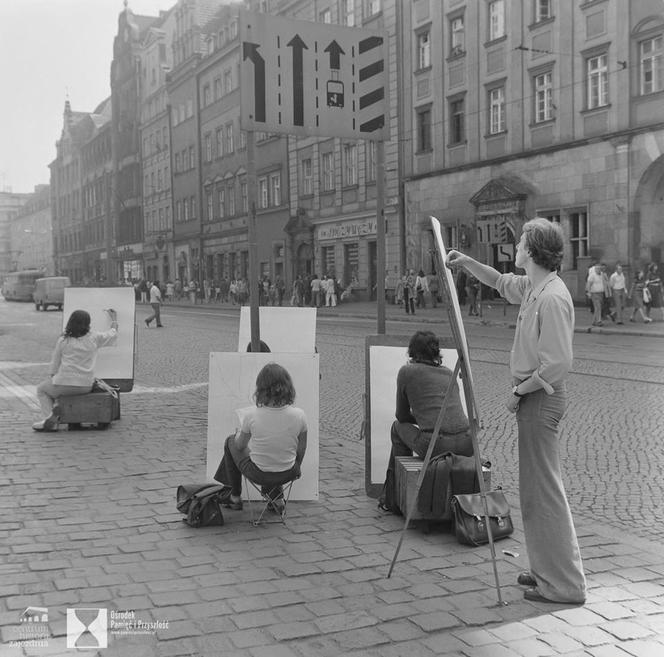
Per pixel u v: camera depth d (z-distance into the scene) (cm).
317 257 4809
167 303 5981
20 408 1083
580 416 991
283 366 652
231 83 5925
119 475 716
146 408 1092
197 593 447
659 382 1246
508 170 3356
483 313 3127
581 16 3002
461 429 573
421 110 3881
